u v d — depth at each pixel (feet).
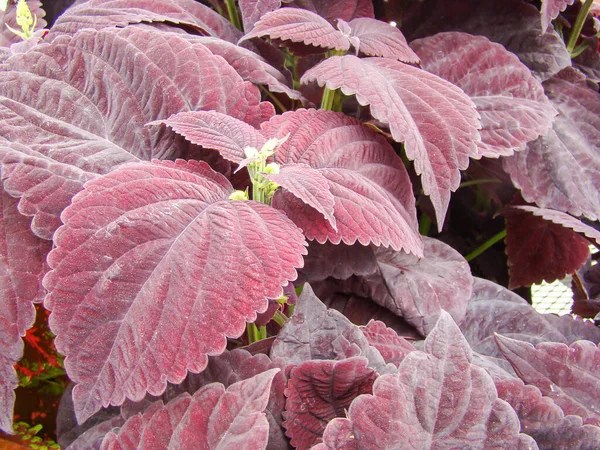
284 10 1.14
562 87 1.36
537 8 1.43
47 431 1.07
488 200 1.58
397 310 1.06
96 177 0.81
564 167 1.25
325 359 0.80
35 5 1.46
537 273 1.38
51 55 0.92
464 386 0.64
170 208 0.75
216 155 0.98
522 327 1.11
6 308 0.76
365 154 1.02
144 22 1.15
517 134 1.15
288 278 0.70
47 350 1.08
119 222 0.70
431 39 1.30
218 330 0.66
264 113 1.01
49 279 0.65
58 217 0.78
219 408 0.66
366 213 0.89
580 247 1.33
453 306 1.07
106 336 0.65
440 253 1.17
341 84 0.98
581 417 0.74
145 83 0.96
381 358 0.81
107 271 0.67
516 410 0.72
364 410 0.63
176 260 0.70
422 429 0.63
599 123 1.33
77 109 0.92
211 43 1.09
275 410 0.77
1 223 0.79
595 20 1.50
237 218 0.77
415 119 0.98
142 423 0.69
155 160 0.86
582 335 1.11
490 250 1.52
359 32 1.23
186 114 0.91
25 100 0.89
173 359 0.65
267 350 0.86
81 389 0.63
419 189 1.38
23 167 0.79
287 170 0.86
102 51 0.95
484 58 1.26
